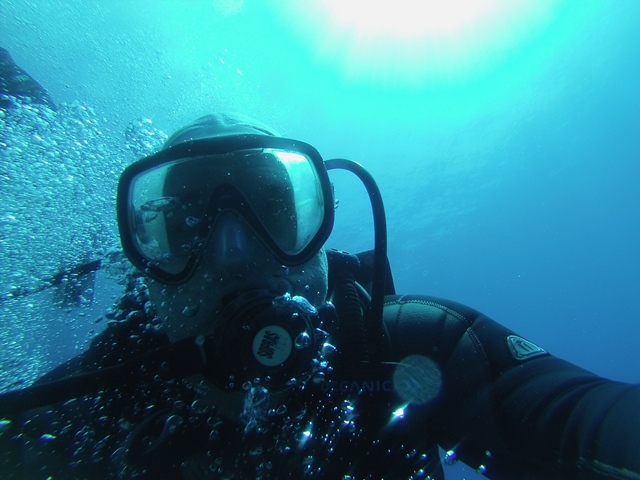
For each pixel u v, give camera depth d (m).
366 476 0.31
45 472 0.32
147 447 0.31
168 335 0.33
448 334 0.35
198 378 0.31
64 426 0.32
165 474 0.30
